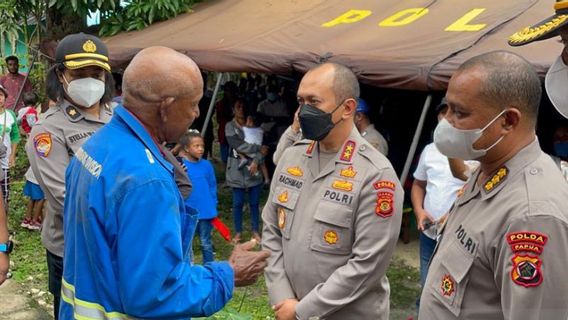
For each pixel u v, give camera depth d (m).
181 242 1.79
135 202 1.68
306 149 2.53
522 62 1.69
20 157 9.01
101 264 1.72
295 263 2.41
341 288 2.26
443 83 4.83
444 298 1.76
